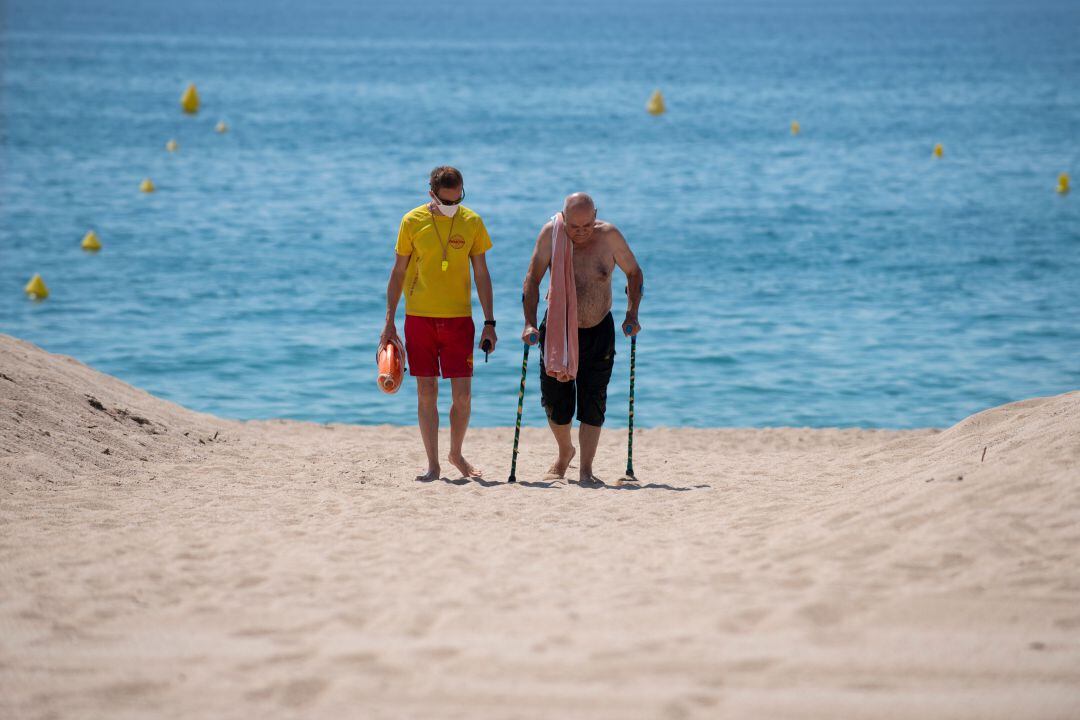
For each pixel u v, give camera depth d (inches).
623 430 1167.6
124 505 699.4
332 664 428.1
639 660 426.3
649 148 4269.2
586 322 825.5
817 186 3260.3
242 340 1581.0
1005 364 1445.6
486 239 828.6
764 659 425.1
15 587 523.2
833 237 2401.6
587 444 836.6
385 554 584.1
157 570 550.0
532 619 473.7
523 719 378.3
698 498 753.0
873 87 7337.6
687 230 2497.5
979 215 2694.4
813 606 471.5
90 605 498.3
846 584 498.0
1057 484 570.9
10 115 5137.8
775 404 1314.0
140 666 429.4
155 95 6338.6
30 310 1727.4
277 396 1348.4
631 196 3058.6
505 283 1964.8
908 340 1569.9
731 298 1840.6
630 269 836.6
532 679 410.6
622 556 577.9
